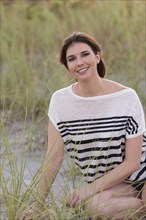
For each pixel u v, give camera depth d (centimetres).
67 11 952
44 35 845
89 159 379
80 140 376
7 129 566
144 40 744
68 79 593
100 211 369
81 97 374
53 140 385
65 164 472
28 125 578
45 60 733
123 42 768
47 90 630
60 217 362
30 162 487
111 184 372
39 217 364
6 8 969
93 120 374
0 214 382
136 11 806
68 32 849
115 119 371
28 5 1004
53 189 423
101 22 835
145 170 385
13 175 385
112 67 706
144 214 382
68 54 372
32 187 375
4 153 429
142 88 656
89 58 369
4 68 741
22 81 670
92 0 946
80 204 363
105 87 375
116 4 847
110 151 374
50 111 386
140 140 373
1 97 629
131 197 380
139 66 697
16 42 807
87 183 385
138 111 372
